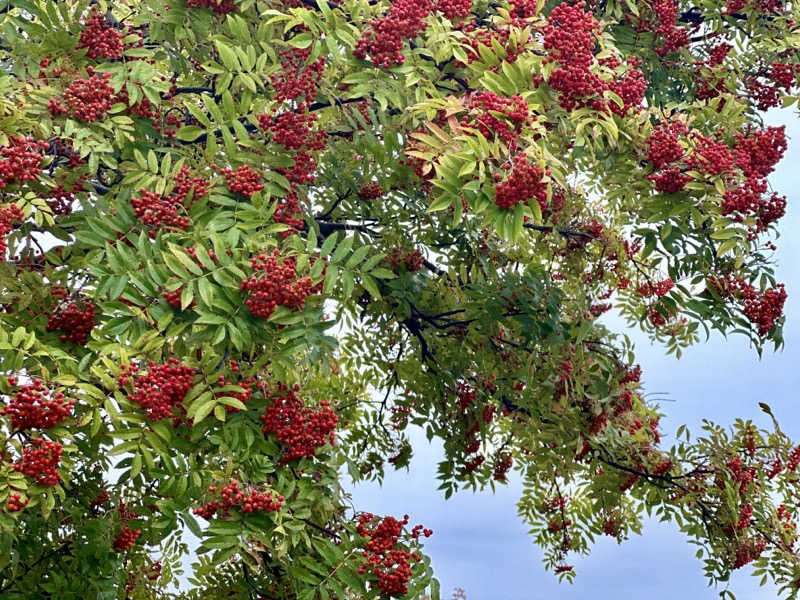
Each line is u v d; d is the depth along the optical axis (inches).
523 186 177.0
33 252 214.7
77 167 217.9
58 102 207.5
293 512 202.1
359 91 223.5
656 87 361.7
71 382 174.4
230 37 250.1
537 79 217.9
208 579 308.0
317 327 191.5
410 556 207.2
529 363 311.0
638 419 385.1
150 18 243.1
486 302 308.3
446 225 335.0
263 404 198.4
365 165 297.9
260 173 216.1
